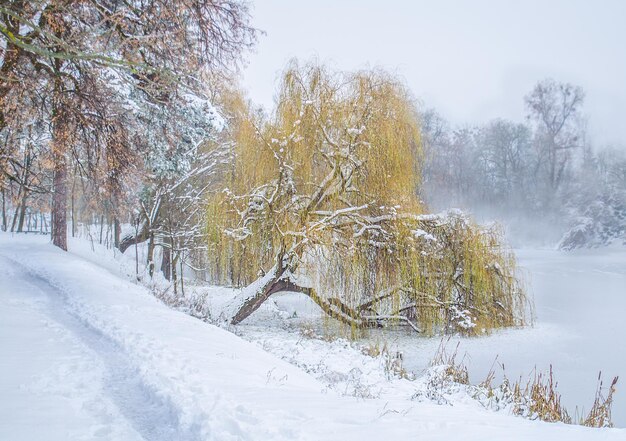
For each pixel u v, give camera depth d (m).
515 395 9.40
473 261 18.14
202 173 27.55
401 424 4.89
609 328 18.78
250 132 18.17
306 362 11.23
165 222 26.03
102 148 15.23
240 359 8.16
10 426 4.72
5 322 9.67
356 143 17.08
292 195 17.59
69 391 5.84
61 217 26.02
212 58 13.30
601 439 4.45
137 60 11.05
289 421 4.82
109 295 13.52
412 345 16.34
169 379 6.16
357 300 17.30
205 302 19.78
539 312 22.27
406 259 17.03
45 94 13.09
